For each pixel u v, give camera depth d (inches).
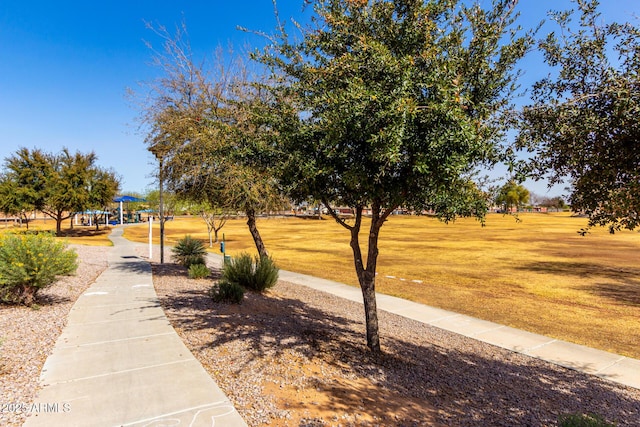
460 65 163.9
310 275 623.5
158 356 186.2
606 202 124.8
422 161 145.3
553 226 2343.8
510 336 319.3
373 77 166.7
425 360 234.7
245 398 149.5
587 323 368.5
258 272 404.5
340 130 156.2
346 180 164.4
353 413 146.8
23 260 266.5
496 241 1407.5
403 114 131.0
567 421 145.6
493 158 150.6
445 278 627.8
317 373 182.1
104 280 413.4
